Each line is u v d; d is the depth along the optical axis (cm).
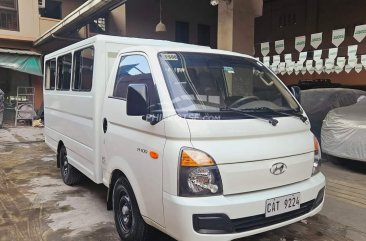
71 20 1124
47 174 659
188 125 284
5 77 1535
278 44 1066
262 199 291
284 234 395
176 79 325
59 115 583
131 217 356
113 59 428
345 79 1480
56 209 473
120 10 1739
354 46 959
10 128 1304
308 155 337
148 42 454
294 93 405
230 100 345
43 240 383
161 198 292
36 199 514
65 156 580
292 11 1722
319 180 343
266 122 313
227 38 834
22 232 403
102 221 433
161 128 296
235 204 278
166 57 342
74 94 497
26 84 1575
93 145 430
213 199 276
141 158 319
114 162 372
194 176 275
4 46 1524
